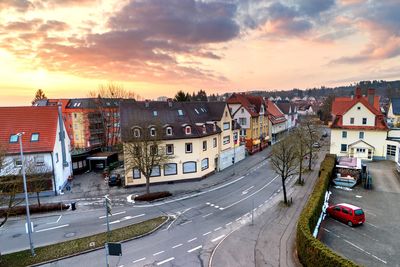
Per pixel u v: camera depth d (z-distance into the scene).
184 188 37.25
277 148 36.16
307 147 44.97
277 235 23.22
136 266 18.91
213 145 44.47
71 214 28.72
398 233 23.20
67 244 21.95
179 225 25.66
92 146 65.69
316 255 16.77
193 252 20.67
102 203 31.83
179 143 39.56
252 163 51.34
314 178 40.81
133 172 37.69
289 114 92.88
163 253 20.62
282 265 18.67
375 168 43.41
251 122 60.91
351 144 48.84
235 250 20.81
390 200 30.89
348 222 24.95
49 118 36.44
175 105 43.94
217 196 33.91
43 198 33.72
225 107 48.09
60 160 37.81
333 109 64.75
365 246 21.14
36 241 22.94
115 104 66.06
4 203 23.45
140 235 23.34
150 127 37.34
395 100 71.62
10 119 36.03
